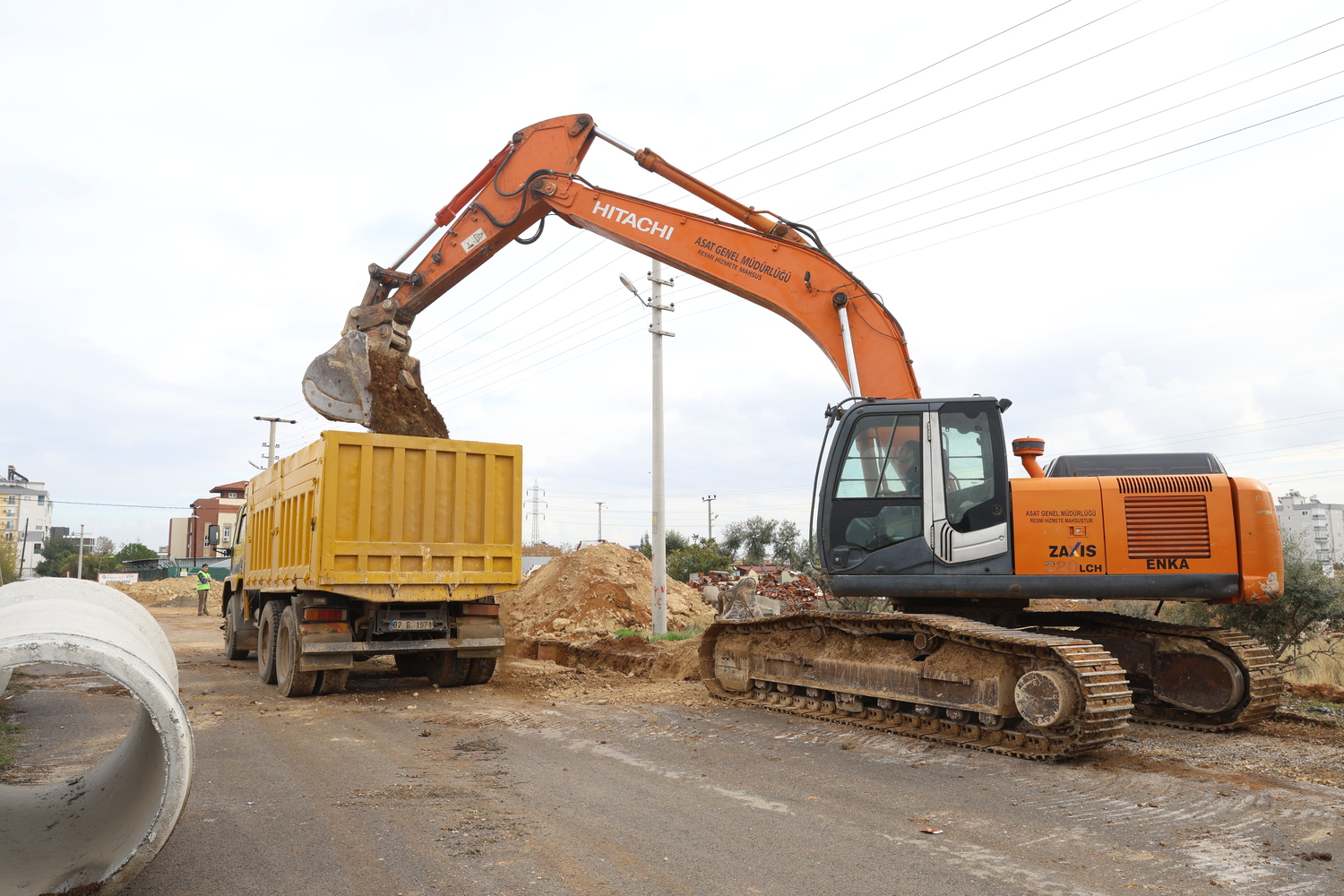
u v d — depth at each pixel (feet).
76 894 10.98
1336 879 14.17
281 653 36.27
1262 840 16.16
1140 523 25.08
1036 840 16.07
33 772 20.90
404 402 39.73
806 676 29.55
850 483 27.86
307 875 14.03
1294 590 36.01
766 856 15.12
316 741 25.05
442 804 18.26
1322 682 36.09
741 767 21.85
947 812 17.92
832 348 31.30
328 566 32.65
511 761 22.48
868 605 40.75
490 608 37.06
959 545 26.25
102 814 13.37
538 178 36.63
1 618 12.06
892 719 27.20
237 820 17.04
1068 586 25.32
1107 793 19.47
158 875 14.01
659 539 56.85
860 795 19.21
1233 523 24.63
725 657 33.17
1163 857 15.19
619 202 35.35
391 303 39.58
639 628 60.75
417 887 13.57
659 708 31.14
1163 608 40.55
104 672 10.90
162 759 12.73
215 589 153.38
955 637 24.77
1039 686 22.50
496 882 13.80
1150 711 28.76
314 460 34.24
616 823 16.99
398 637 35.29
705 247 33.76
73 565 253.85
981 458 26.55
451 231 39.34
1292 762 22.45
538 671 42.45
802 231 32.81
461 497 35.63
